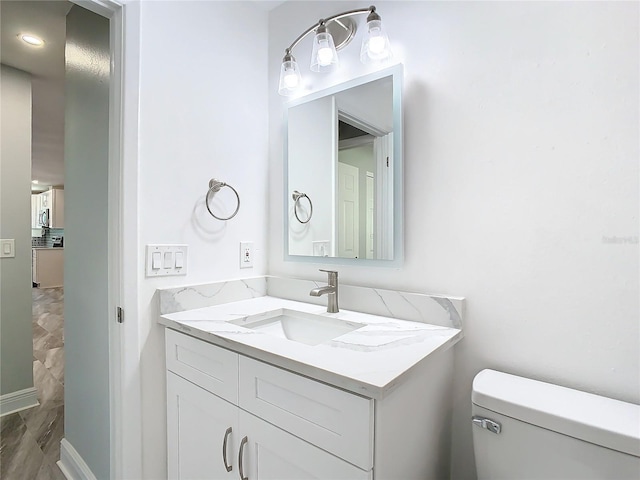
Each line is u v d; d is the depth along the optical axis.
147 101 1.26
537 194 1.01
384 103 1.30
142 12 1.25
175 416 1.24
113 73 1.22
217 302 1.47
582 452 0.77
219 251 1.51
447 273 1.18
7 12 1.68
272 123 1.72
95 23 1.39
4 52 2.08
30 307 2.28
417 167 1.24
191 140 1.40
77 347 1.56
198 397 1.13
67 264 1.67
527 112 1.03
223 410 1.05
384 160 1.30
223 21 1.53
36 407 2.20
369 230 1.35
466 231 1.14
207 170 1.46
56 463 1.66
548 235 1.00
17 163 2.28
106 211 1.31
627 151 0.89
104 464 1.33
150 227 1.27
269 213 1.74
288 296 1.61
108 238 1.25
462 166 1.15
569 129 0.97
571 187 0.96
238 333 1.07
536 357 1.02
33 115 3.22
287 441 0.88
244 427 0.98
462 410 1.15
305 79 1.58
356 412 0.75
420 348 0.94
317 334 1.33
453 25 1.17
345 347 0.95
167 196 1.32
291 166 1.62
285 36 1.66
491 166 1.09
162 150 1.31
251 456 0.97
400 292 1.26
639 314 0.87
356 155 1.38
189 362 1.17
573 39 0.96
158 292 1.29
